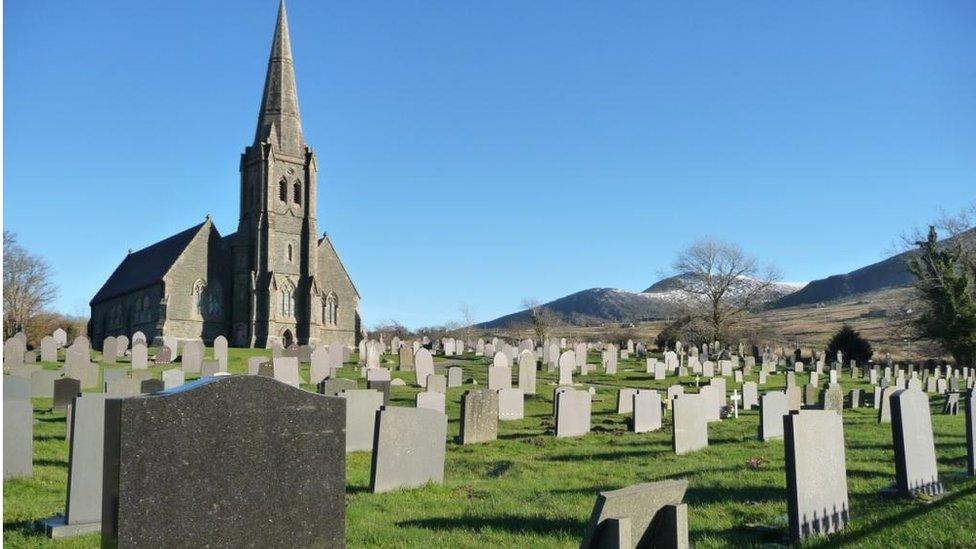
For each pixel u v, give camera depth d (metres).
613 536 6.95
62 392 23.20
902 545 9.02
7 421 13.42
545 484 13.74
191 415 7.01
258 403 7.37
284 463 7.48
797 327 126.50
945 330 60.53
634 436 21.70
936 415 27.09
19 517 10.81
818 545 8.98
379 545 9.40
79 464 10.16
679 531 7.46
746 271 75.25
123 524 6.64
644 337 102.69
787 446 9.37
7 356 36.69
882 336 100.81
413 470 13.45
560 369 37.28
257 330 78.06
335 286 85.81
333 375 36.47
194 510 6.96
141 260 90.00
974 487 12.10
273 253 80.00
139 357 39.06
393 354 56.09
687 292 76.44
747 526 9.96
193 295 78.50
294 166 82.69
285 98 84.12
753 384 30.16
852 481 13.04
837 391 25.94
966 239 63.34
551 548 9.19
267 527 7.34
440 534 9.90
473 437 20.11
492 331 112.62
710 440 20.50
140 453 6.75
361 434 18.16
